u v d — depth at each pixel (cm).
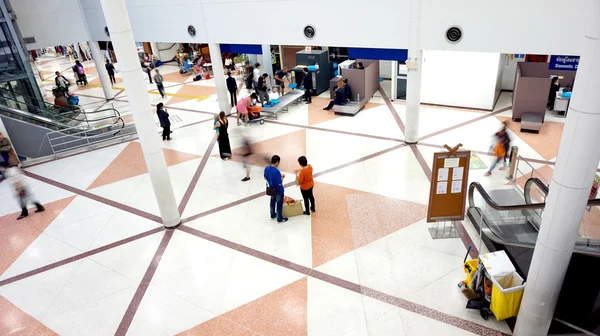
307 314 581
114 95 1827
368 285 623
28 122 1183
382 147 1079
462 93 1318
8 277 716
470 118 1245
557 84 1248
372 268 656
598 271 496
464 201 688
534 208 588
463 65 1279
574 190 400
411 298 593
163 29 1370
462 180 671
